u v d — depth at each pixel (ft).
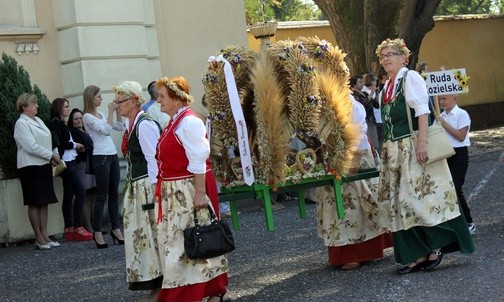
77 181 37.01
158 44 44.62
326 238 26.13
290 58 23.70
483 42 90.43
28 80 38.50
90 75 42.04
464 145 28.91
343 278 24.85
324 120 24.21
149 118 23.04
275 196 44.96
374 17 60.90
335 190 24.58
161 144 21.34
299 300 22.72
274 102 22.94
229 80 22.58
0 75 37.73
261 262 28.73
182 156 21.16
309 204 43.06
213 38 46.29
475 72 89.76
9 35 41.04
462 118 28.94
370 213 25.94
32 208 35.81
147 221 23.09
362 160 26.66
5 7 41.75
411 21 61.00
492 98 91.04
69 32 42.14
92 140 36.68
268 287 24.75
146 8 44.14
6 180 37.22
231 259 29.81
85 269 30.50
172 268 20.90
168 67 44.98
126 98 23.34
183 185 21.15
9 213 37.24
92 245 35.88
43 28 42.29
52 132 36.55
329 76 24.48
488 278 22.79
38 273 30.48
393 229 24.18
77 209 37.14
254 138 23.49
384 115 24.59
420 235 24.13
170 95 21.29
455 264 24.94
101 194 35.19
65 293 26.71
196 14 45.85
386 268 25.49
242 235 34.83
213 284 21.75
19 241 37.47
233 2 46.93
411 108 24.07
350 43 62.85
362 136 25.89
